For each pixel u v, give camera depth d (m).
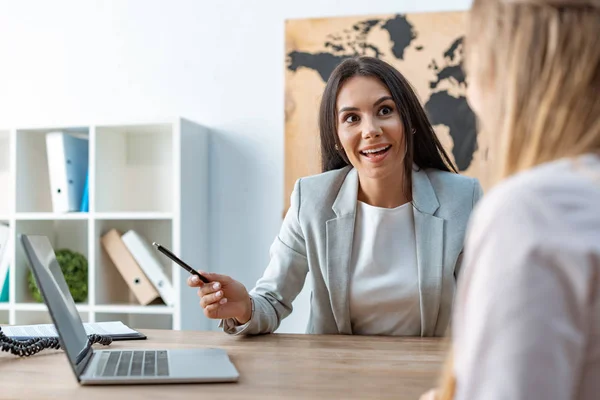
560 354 0.50
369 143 1.62
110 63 3.08
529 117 0.59
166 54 3.04
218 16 2.99
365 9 2.85
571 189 0.53
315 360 1.24
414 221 1.69
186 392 0.97
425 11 2.80
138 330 1.65
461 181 1.72
